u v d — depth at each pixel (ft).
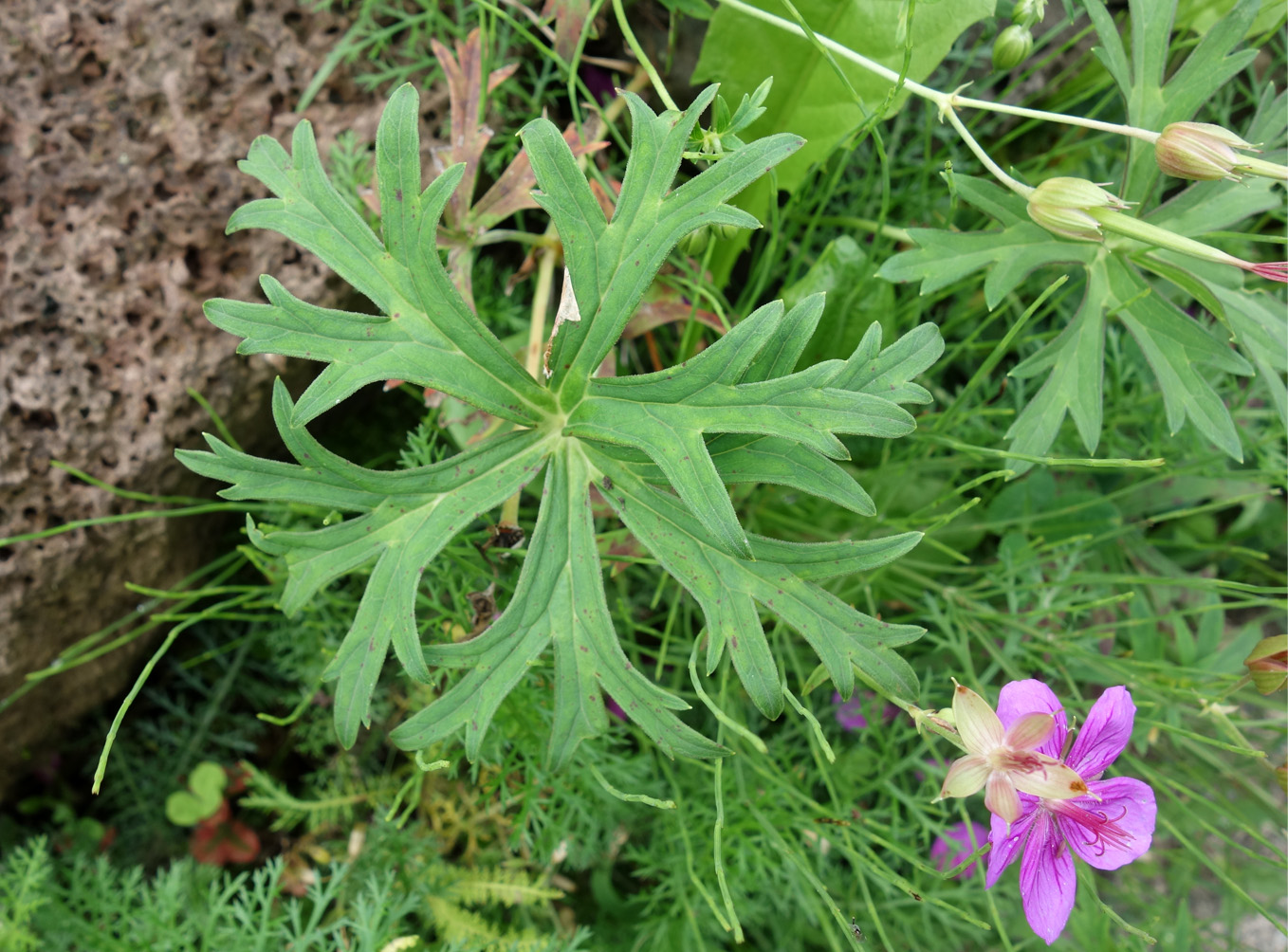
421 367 0.44
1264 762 0.76
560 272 0.68
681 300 0.64
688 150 0.50
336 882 0.61
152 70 0.61
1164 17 0.52
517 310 0.69
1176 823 0.76
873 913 0.54
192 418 0.64
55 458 0.61
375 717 0.75
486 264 0.68
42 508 0.61
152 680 0.80
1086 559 0.75
